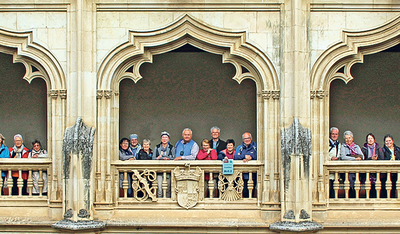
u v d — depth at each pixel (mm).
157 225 15477
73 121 15656
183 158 15930
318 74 15695
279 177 15578
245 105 20875
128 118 20969
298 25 15508
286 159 15250
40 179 16062
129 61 16047
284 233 15148
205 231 15586
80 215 15336
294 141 15188
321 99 15695
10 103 20828
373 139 16547
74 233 15258
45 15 15898
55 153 15852
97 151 15719
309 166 15242
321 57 15688
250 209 15750
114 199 15828
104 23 15852
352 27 15758
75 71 15703
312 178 15562
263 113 15812
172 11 15891
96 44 15812
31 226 15688
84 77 15648
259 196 15781
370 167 15789
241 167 15812
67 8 15844
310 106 15633
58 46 15859
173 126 21000
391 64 20703
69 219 15336
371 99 20859
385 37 15836
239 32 15773
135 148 16516
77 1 15664
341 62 15945
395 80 20750
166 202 15844
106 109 15773
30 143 20734
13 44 16031
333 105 20922
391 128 20797
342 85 20906
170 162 15805
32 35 15914
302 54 15531
